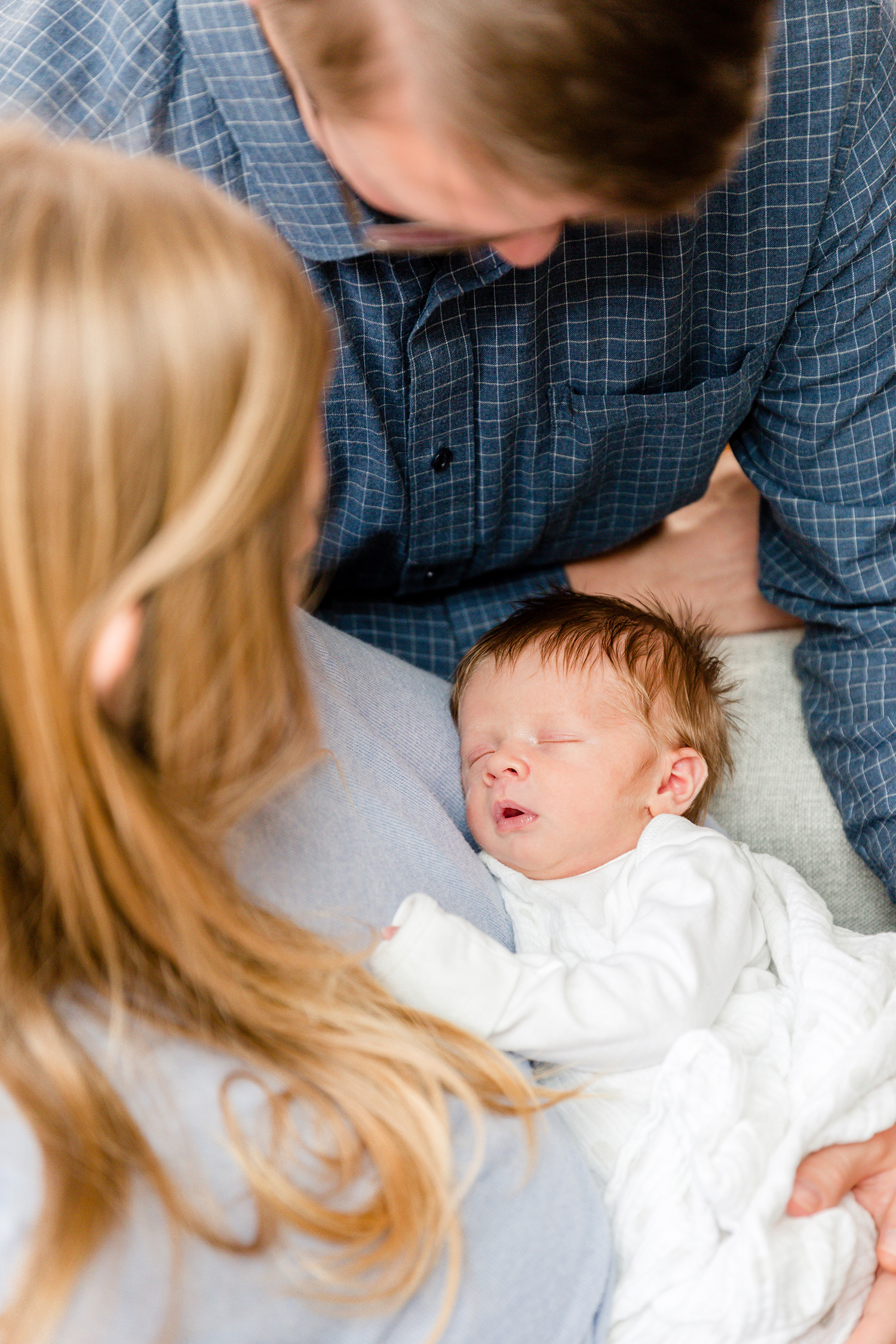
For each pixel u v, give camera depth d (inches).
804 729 51.8
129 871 21.7
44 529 18.1
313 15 21.9
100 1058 21.5
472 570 52.6
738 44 21.3
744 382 45.9
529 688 44.4
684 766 44.1
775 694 53.1
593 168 21.7
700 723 46.3
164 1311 19.6
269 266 19.3
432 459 43.9
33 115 33.2
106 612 18.8
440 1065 25.3
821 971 34.6
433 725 42.8
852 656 48.0
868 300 42.6
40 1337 18.5
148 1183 20.5
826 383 44.9
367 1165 23.9
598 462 47.8
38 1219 19.4
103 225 18.0
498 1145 26.3
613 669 44.3
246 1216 21.5
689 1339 27.4
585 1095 30.9
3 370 17.1
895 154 40.0
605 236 40.0
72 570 18.5
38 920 22.0
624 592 56.1
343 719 35.2
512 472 46.8
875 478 45.7
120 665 19.9
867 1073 31.7
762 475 50.4
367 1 20.8
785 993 35.6
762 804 50.4
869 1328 29.7
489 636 47.7
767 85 37.1
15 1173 20.0
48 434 17.4
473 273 37.4
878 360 43.8
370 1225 22.6
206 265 18.3
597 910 39.6
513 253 27.3
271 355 18.8
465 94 20.7
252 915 25.2
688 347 44.9
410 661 53.0
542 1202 26.6
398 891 31.7
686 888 36.7
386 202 25.9
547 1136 28.1
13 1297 18.9
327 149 26.5
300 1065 23.8
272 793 25.7
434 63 20.6
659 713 44.3
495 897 37.7
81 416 17.5
